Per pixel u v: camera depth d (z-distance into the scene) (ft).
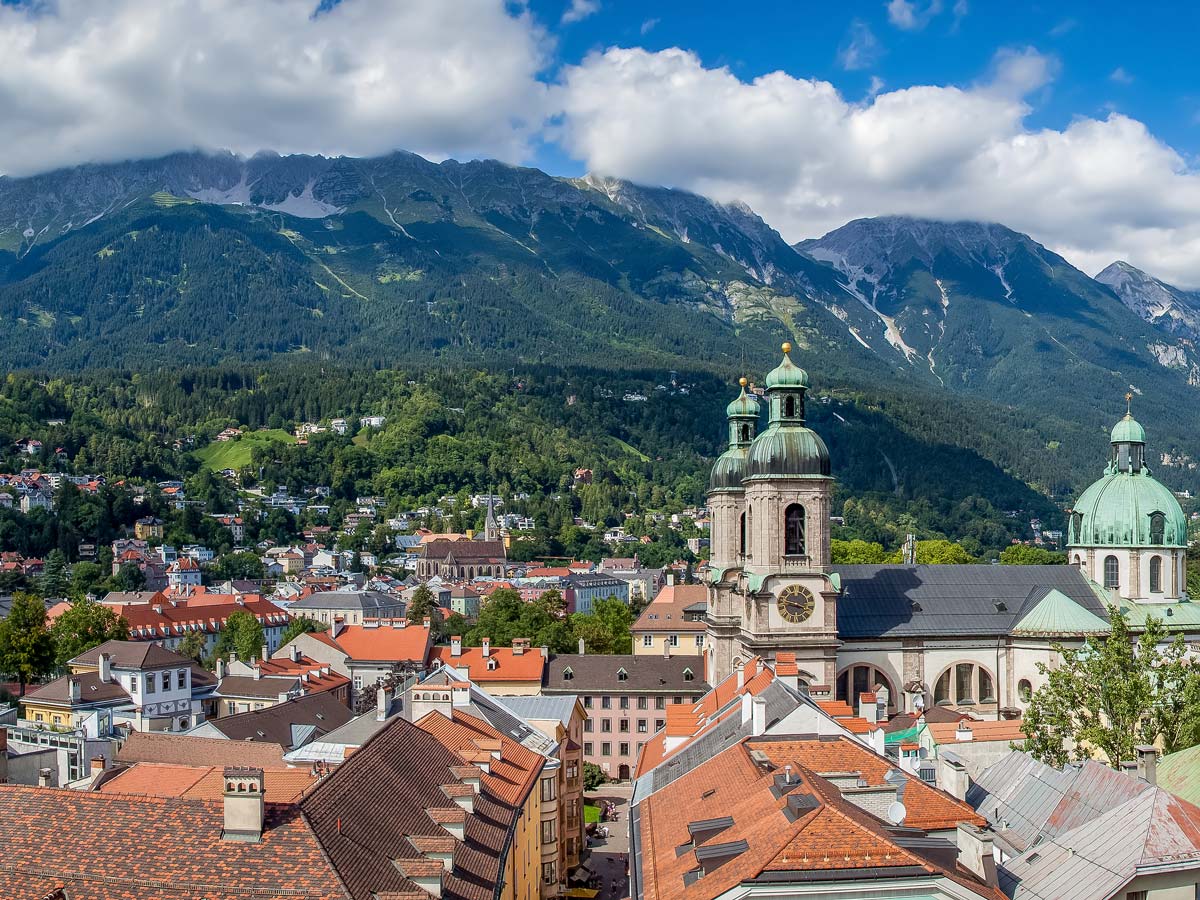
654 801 258.37
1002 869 207.00
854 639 463.01
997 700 470.80
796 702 280.31
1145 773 230.48
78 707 557.33
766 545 443.32
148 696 598.34
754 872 173.17
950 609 476.13
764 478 441.27
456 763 260.21
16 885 175.22
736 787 224.33
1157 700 296.71
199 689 626.23
